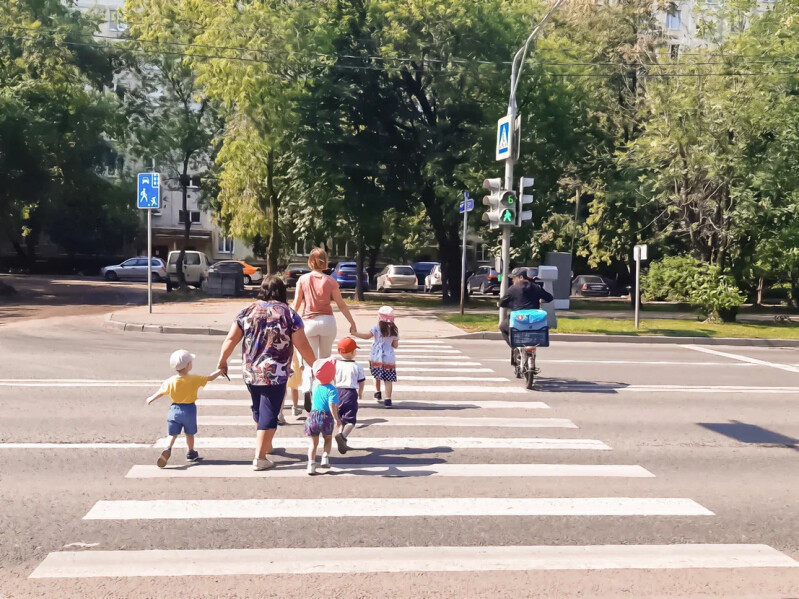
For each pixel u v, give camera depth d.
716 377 13.62
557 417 9.53
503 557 4.91
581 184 34.38
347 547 5.02
